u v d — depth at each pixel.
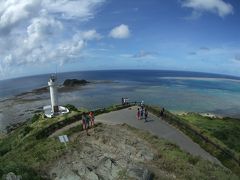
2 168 15.52
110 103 81.94
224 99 93.19
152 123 29.78
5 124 63.25
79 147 20.91
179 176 16.61
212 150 22.06
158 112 33.41
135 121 30.56
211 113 69.94
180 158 19.52
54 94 37.88
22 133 34.91
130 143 21.94
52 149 20.89
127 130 26.08
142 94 101.81
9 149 31.61
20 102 93.62
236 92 115.44
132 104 40.69
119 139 22.83
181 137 25.31
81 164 17.17
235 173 18.94
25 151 23.03
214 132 37.47
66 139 21.56
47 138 25.34
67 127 29.11
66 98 93.69
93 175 15.41
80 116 32.53
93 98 92.62
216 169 18.42
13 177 13.79
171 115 31.03
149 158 19.06
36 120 38.81
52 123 30.59
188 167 18.08
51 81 37.44
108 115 33.75
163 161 18.69
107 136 23.53
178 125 28.25
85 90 116.12
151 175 16.14
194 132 25.50
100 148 20.84
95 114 34.38
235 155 20.58
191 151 21.97
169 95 99.38
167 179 15.91
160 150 20.92
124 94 102.06
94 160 18.09
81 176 15.48
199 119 49.91
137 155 19.45
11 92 139.25
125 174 15.43
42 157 19.23
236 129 42.22
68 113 36.88
